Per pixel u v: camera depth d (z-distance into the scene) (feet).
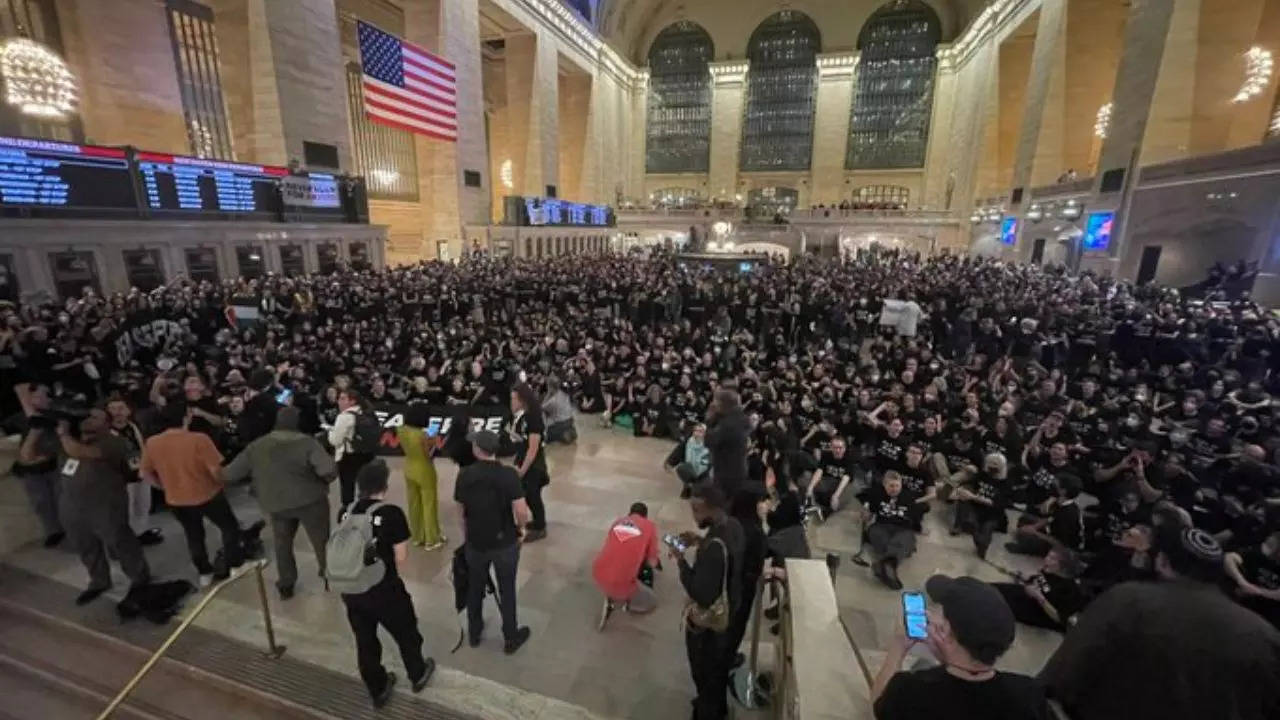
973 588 5.46
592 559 17.10
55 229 39.29
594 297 53.67
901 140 153.69
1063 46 87.10
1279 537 12.70
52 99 39.32
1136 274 65.00
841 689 7.61
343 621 13.89
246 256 54.70
